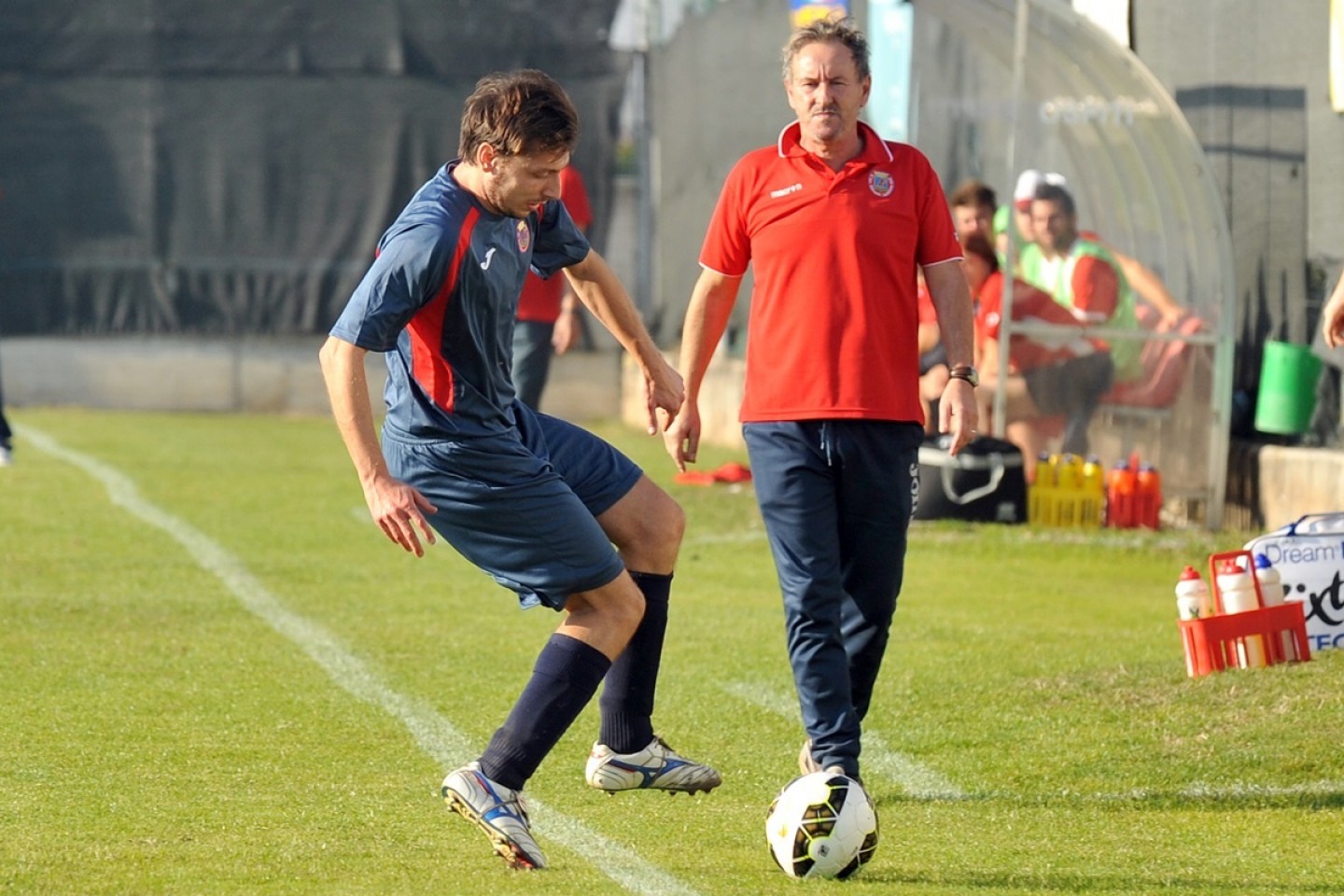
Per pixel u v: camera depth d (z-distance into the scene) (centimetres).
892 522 1752
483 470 1558
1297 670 2202
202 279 6378
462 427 1553
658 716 2203
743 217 1791
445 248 1477
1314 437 3800
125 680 2345
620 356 6544
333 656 2534
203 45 6256
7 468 4756
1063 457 3962
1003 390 3972
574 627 1594
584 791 1864
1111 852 1641
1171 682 2227
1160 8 4134
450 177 1524
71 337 6406
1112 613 2973
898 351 1739
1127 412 4012
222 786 1838
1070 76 4034
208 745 2016
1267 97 3912
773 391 1741
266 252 6375
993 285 4056
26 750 1969
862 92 1748
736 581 3294
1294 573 2314
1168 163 3919
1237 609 2275
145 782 1845
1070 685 2280
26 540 3562
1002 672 2430
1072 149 4169
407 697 2281
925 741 2072
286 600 2997
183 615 2836
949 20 4156
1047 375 4009
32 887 1473
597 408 6550
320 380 6475
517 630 2762
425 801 1794
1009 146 4350
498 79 1501
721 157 5547
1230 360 3919
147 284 6372
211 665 2458
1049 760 1967
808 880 1533
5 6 6194
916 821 1758
